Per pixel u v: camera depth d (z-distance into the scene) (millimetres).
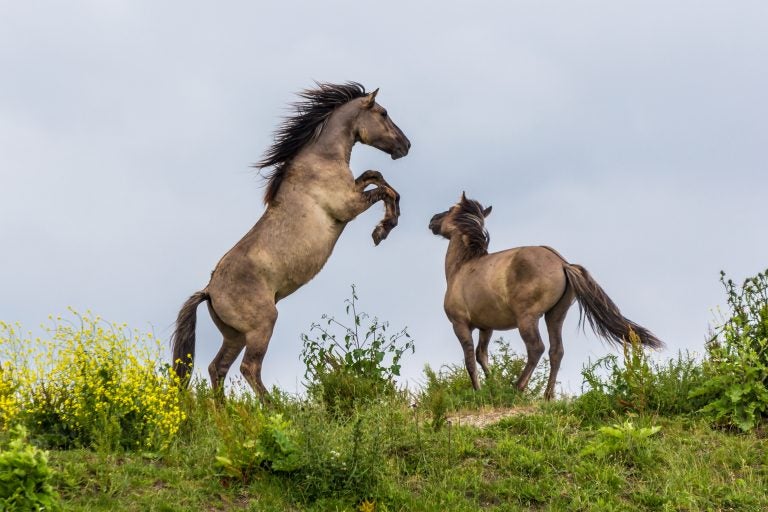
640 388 22906
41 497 15820
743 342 22844
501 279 26906
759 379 22344
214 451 19516
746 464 19906
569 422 22344
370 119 28328
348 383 24781
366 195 27672
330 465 18469
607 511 18031
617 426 20891
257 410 20734
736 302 23938
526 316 26219
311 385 24609
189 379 23984
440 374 29469
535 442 21062
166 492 17609
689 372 23812
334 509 17828
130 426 20094
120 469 18141
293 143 27812
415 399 25984
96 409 19812
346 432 20062
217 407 22797
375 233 27828
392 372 26141
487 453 20562
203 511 17234
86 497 17016
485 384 26875
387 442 20422
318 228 26844
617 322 25266
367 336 26469
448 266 29766
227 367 27000
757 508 18000
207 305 26344
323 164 27438
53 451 18922
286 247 26297
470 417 23797
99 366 20531
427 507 17984
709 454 20312
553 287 25953
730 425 21828
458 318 28781
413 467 19938
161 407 20219
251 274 25906
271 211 26812
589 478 19359
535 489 18906
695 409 22766
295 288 27094
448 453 20281
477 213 30156
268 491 18125
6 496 15680
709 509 18031
